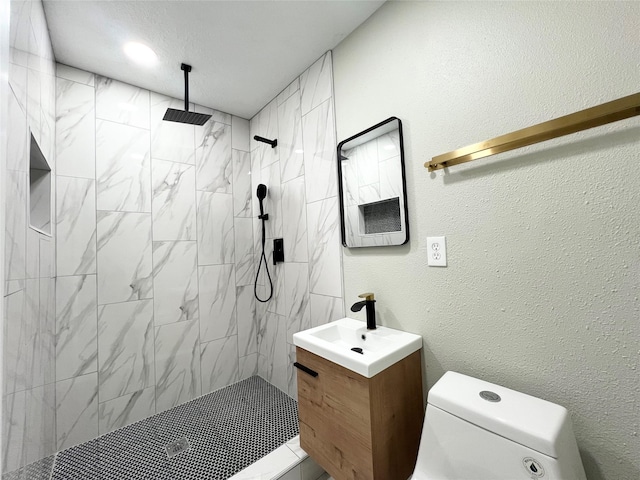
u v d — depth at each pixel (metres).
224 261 2.22
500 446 0.74
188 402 1.96
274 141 2.08
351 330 1.36
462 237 1.08
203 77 1.83
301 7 1.33
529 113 0.91
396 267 1.31
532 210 0.91
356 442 1.01
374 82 1.39
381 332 1.28
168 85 1.89
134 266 1.81
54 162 1.54
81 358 1.60
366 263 1.45
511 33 0.95
